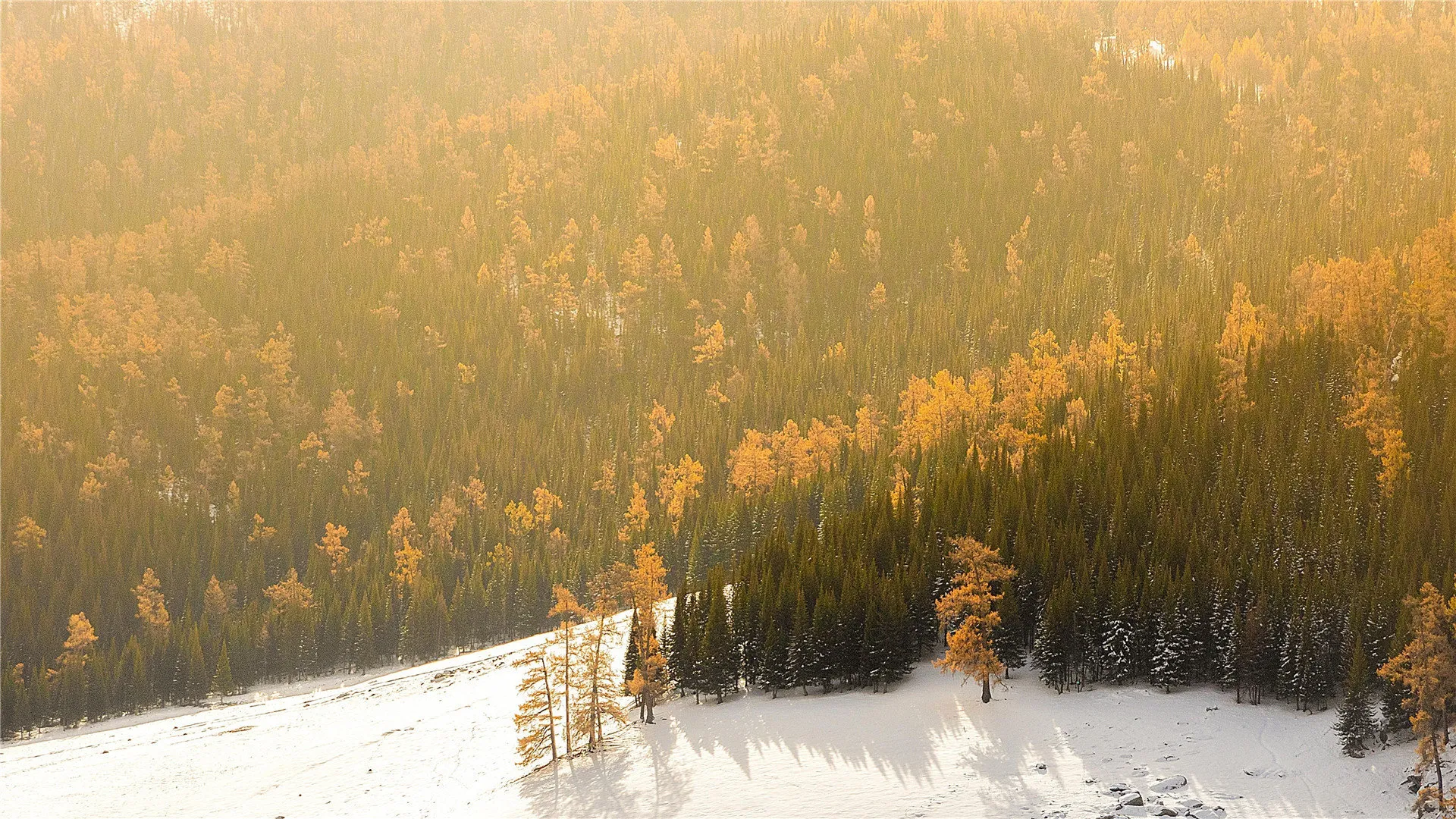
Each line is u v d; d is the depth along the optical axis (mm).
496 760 80750
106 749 101000
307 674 134625
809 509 136250
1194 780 59531
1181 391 122812
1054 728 68438
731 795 66000
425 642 136000
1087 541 92438
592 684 78812
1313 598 73812
